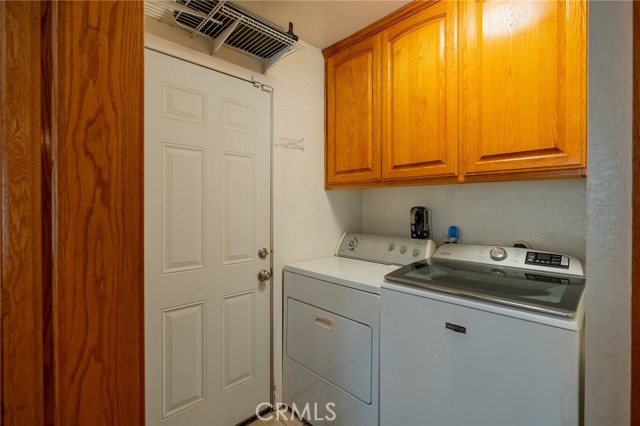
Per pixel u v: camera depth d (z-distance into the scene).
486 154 1.38
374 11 1.66
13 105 0.47
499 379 1.02
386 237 2.02
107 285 0.56
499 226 1.73
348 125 1.96
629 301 0.54
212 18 1.37
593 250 0.58
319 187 2.10
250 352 1.74
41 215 0.50
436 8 1.53
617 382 0.56
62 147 0.51
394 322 1.30
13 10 0.47
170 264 1.44
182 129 1.46
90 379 0.55
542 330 0.94
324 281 1.62
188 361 1.51
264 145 1.78
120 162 0.57
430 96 1.56
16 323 0.48
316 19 1.72
